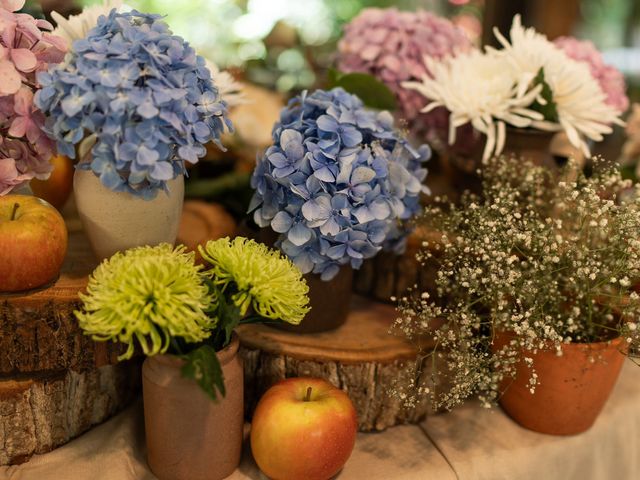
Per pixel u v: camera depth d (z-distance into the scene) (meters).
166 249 0.74
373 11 1.22
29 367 0.78
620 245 0.81
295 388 0.80
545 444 0.90
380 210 0.82
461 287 0.92
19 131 0.76
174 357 0.71
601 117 1.01
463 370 0.81
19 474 0.79
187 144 0.73
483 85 1.00
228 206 1.19
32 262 0.73
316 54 2.09
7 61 0.74
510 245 0.83
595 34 2.55
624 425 0.99
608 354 0.84
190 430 0.74
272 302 0.73
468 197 1.08
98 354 0.80
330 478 0.82
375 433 0.92
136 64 0.70
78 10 1.15
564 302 0.94
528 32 1.08
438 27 1.19
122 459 0.81
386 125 0.89
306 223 0.81
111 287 0.66
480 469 0.86
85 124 0.70
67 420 0.84
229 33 2.17
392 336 0.93
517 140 1.04
